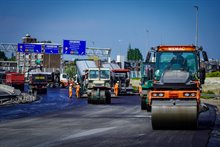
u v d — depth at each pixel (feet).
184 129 61.77
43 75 220.84
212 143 48.93
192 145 46.78
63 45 262.88
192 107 58.90
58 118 80.94
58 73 316.60
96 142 48.75
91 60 183.01
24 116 86.38
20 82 242.99
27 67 495.41
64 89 280.92
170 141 49.78
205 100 161.17
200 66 66.80
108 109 106.32
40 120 76.89
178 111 59.00
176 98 60.13
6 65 564.71
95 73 139.13
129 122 72.59
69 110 103.50
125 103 135.33
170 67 67.15
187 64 66.95
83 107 115.03
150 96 60.49
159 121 59.82
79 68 174.70
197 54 66.95
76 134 55.98
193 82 61.67
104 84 133.18
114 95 185.47
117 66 220.02
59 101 147.13
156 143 48.16
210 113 95.61
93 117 82.89
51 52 270.67
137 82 284.61
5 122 73.36
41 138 52.08
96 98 130.21
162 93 60.03
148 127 64.69
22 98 148.97
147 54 68.13
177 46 67.41
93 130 60.59
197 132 58.70
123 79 206.90
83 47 263.49
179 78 61.62
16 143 48.03
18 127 64.85
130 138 52.19
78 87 168.25
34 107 115.96
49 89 279.49
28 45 271.69
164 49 67.67
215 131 60.39
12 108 111.96
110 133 57.16
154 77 67.41
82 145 46.52
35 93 181.37
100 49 272.92
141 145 46.65
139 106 118.42
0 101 132.98
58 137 53.01
